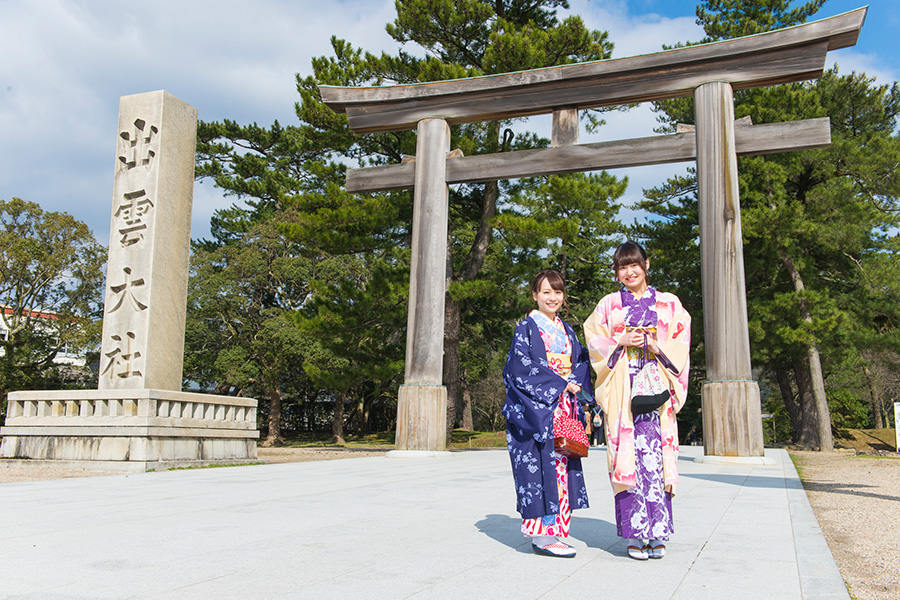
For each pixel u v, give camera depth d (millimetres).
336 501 4695
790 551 3020
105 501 4711
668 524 2896
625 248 3154
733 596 2223
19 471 8641
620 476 2893
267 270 26828
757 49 9391
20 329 25125
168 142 10180
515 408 3018
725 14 23125
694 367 24031
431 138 11102
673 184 22219
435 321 10648
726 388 8742
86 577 2398
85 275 25922
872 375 29281
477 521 3801
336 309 17234
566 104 10562
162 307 9891
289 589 2244
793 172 19953
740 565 2727
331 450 18094
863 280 19859
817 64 9203
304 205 16562
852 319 19656
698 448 14312
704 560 2828
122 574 2451
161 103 10141
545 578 2471
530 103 10734
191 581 2348
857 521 4492
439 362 10648
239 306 27078
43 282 25281
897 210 20203
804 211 19688
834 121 20828
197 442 9523
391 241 18172
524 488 2945
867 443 24312
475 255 18969
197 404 9688
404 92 11305
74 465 8906
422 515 4027
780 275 21406
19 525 3596
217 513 4074
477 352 32062
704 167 9430
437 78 15578
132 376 9633
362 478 6621
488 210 18922
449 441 18250
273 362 27312
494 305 22547
